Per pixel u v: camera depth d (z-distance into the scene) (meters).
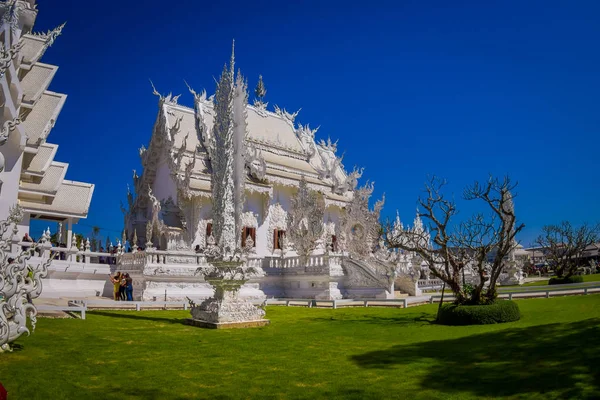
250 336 14.77
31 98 29.25
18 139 26.62
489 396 8.17
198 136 40.22
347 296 31.42
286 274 33.62
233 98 18.11
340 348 12.84
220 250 16.89
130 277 28.09
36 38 31.72
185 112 41.69
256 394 8.38
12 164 26.61
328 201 45.00
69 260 31.03
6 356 10.38
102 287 30.03
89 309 21.86
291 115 52.78
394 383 9.09
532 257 82.38
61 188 35.38
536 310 20.03
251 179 39.97
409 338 14.59
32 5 31.64
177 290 27.80
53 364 9.98
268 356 11.64
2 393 6.55
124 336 14.09
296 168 45.12
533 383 8.73
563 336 12.73
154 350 12.09
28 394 7.84
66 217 34.19
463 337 14.38
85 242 33.22
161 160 39.09
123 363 10.52
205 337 14.37
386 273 30.17
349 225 35.84
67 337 13.27
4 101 25.02
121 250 31.69
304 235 34.16
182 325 17.00
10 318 9.96
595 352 10.49
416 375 9.69
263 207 40.44
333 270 31.42
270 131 48.47
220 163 17.67
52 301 23.53
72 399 7.76
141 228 38.88
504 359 10.75
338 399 8.11
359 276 31.28
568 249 54.81
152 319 18.67
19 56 25.38
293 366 10.55
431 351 12.23
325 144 54.03
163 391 8.43
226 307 16.66
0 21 25.36
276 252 40.16
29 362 10.02
